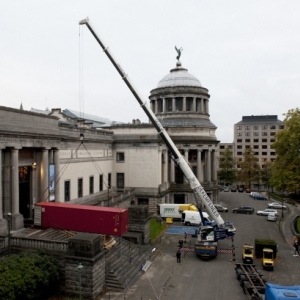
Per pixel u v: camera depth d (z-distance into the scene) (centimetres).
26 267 2391
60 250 2731
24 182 3666
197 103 7688
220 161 11144
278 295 2130
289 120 6378
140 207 4150
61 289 2658
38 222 3278
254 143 14688
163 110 7669
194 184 4028
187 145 7131
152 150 6188
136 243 3953
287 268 3406
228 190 10781
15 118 3219
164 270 3297
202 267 3400
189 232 4838
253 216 6262
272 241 3806
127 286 2844
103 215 3102
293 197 8788
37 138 3531
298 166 6197
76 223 3172
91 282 2581
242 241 4450
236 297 2678
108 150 6166
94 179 5478
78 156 4916
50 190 3825
